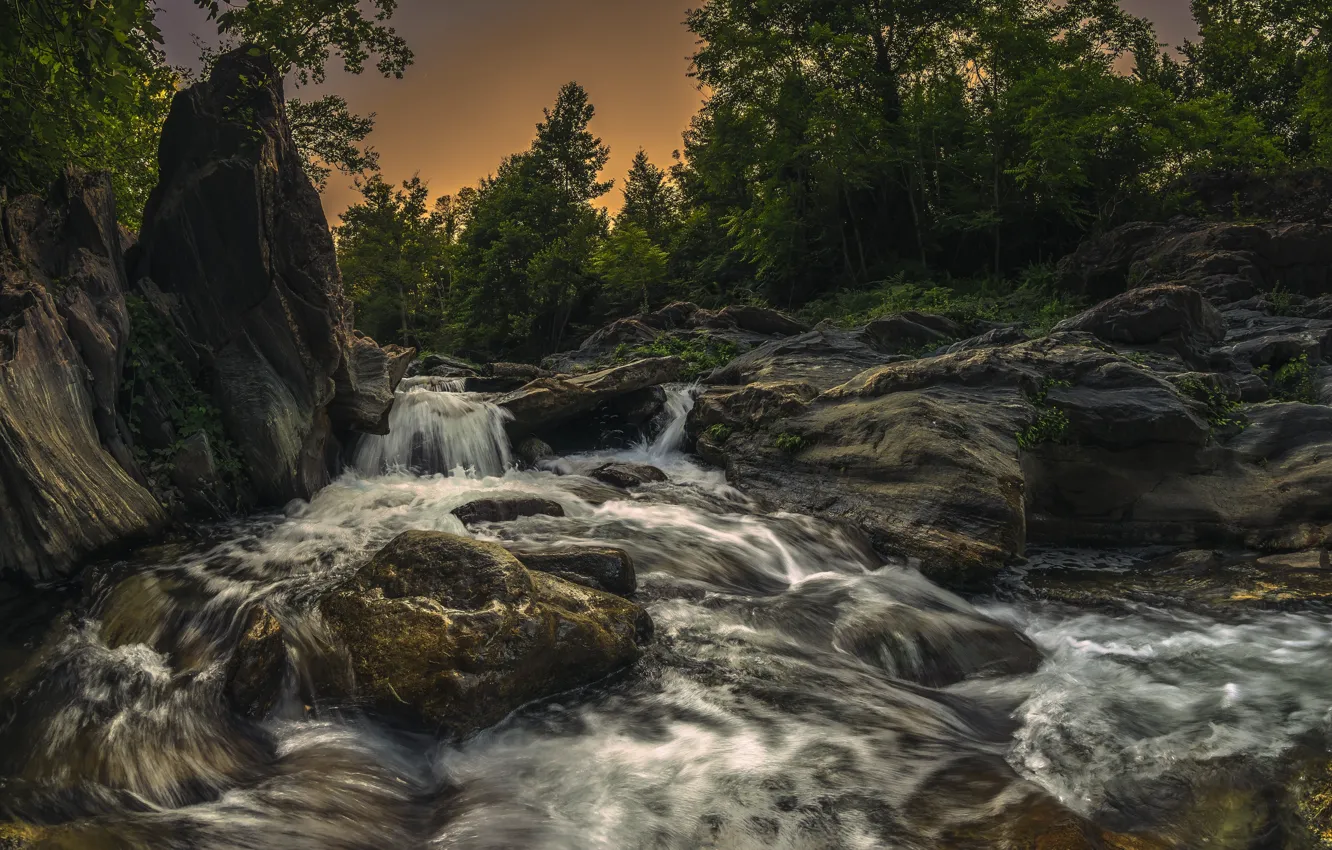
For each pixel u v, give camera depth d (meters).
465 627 5.52
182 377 9.62
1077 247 28.03
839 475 10.55
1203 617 7.64
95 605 6.86
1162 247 22.20
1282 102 41.44
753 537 9.28
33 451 7.30
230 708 5.28
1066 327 14.58
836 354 15.90
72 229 9.23
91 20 7.32
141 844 3.79
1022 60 30.94
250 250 9.81
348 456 12.02
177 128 10.13
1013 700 6.08
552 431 15.09
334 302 10.53
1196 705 5.76
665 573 8.00
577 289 45.84
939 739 5.31
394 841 4.23
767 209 33.19
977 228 30.20
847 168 31.31
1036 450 10.53
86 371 8.33
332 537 8.58
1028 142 29.27
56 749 4.73
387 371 11.92
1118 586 8.66
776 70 32.34
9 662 5.83
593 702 5.71
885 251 33.59
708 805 4.52
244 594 6.81
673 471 12.84
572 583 6.78
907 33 34.31
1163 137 27.39
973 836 4.10
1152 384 10.91
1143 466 10.35
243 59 10.40
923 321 17.62
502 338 49.50
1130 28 37.03
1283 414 10.90
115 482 8.11
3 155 9.51
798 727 5.42
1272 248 20.16
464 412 13.36
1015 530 8.99
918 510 9.35
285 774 4.69
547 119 62.88
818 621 7.23
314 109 19.95
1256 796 4.43
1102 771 4.86
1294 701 5.74
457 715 5.15
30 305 7.88
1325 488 9.53
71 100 9.52
